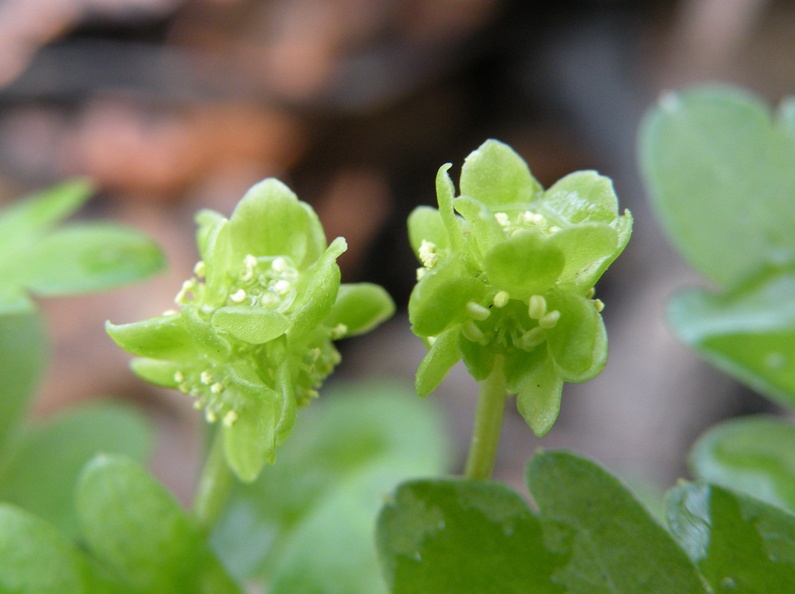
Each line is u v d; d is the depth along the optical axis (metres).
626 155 0.13
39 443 0.06
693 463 0.06
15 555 0.05
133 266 0.06
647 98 0.14
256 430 0.05
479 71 0.14
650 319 0.12
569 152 0.14
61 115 0.14
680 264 0.12
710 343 0.06
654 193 0.06
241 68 0.14
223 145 0.14
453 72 0.14
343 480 0.07
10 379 0.06
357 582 0.06
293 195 0.05
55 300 0.12
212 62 0.14
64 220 0.13
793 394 0.06
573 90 0.14
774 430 0.06
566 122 0.14
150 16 0.15
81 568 0.05
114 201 0.14
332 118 0.14
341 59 0.14
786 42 0.13
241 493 0.07
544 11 0.14
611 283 0.12
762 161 0.06
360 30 0.14
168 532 0.05
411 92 0.14
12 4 0.15
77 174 0.14
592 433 0.11
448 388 0.12
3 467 0.06
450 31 0.14
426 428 0.07
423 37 0.14
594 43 0.14
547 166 0.14
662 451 0.11
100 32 0.15
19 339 0.06
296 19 0.15
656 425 0.11
